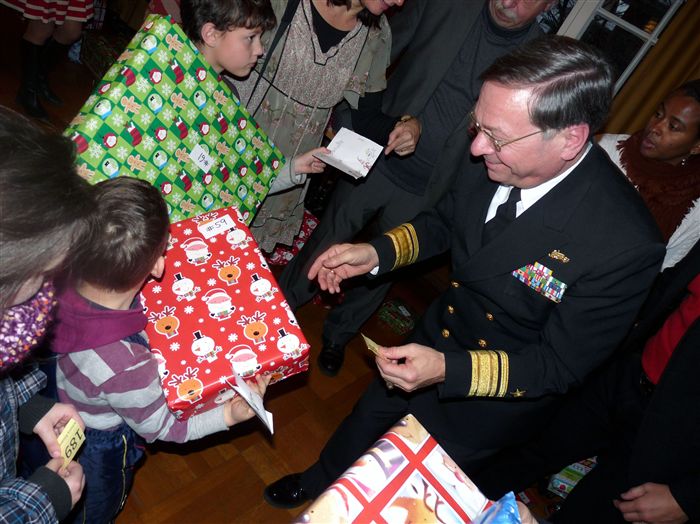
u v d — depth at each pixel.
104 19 3.45
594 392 1.77
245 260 1.32
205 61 1.31
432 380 1.22
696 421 1.31
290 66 1.64
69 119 2.92
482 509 0.86
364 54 1.76
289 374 1.27
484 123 1.08
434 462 0.89
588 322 1.19
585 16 2.92
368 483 0.81
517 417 1.37
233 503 1.76
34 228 0.56
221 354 1.14
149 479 1.73
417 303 2.96
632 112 2.99
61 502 0.88
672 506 1.31
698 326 1.32
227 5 1.31
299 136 1.82
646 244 1.13
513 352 1.35
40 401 0.97
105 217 0.92
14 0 2.50
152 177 1.31
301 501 1.80
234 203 1.54
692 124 1.78
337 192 2.13
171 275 1.25
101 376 0.98
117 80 1.19
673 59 2.81
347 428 1.62
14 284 0.58
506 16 1.70
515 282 1.26
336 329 2.31
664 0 2.75
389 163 2.01
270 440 1.98
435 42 1.80
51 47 2.79
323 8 1.59
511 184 1.20
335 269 1.43
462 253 1.39
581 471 2.12
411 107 1.91
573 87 1.00
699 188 1.88
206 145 1.38
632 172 2.01
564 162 1.11
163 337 1.15
